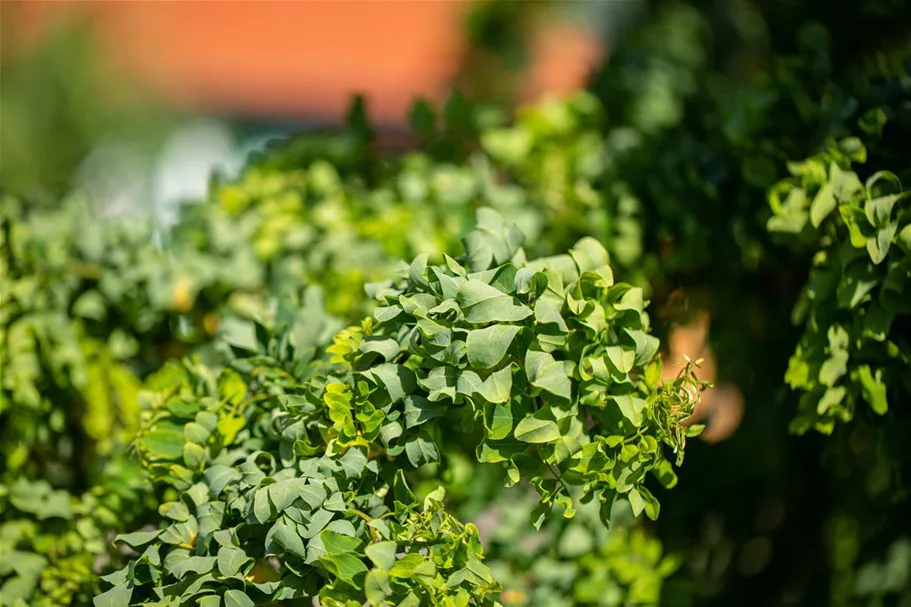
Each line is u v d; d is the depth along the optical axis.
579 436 1.12
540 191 1.54
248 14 6.77
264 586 1.12
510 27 4.16
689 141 1.50
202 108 6.07
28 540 1.30
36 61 4.05
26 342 1.36
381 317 1.13
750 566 1.65
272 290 1.46
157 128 4.42
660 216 1.49
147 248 1.47
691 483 1.55
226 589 1.12
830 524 1.60
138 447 1.20
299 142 1.68
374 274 1.43
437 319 1.12
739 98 1.41
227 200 1.54
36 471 1.42
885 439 1.29
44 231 1.44
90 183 4.10
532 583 1.42
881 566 1.52
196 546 1.14
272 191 1.56
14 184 3.78
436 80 5.75
